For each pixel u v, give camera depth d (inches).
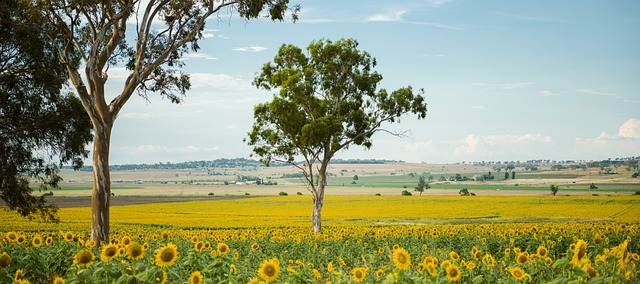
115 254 326.6
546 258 372.5
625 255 315.0
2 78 1125.1
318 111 1756.9
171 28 978.7
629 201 3585.1
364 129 1820.9
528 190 7411.4
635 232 810.8
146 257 394.9
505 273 381.4
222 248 377.4
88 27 1023.6
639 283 296.7
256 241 828.6
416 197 4365.2
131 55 1080.2
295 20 1005.8
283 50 1807.3
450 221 2292.1
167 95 1093.1
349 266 658.2
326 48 1784.0
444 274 311.9
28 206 1257.4
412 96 1803.6
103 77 890.1
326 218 2507.4
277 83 1744.6
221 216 2655.0
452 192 6978.4
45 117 1156.5
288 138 1737.2
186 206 3528.5
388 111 1811.0
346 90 1827.0
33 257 406.9
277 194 6122.1
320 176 1761.8
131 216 2628.0
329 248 730.8
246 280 383.6
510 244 686.5
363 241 853.8
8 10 956.6
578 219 2321.6
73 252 450.6
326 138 1723.7
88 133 1249.4
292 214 2822.3
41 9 831.7
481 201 3732.8
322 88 1806.1
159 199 4584.2
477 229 1052.5
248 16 972.6
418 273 326.0
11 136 1175.0
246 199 4448.8
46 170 1240.8
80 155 1250.0
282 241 834.2
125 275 298.4
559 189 7706.7
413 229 1032.8
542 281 327.3
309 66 1788.9
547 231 815.1
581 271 275.9
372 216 2603.3
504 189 7805.1
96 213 857.5
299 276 346.6
